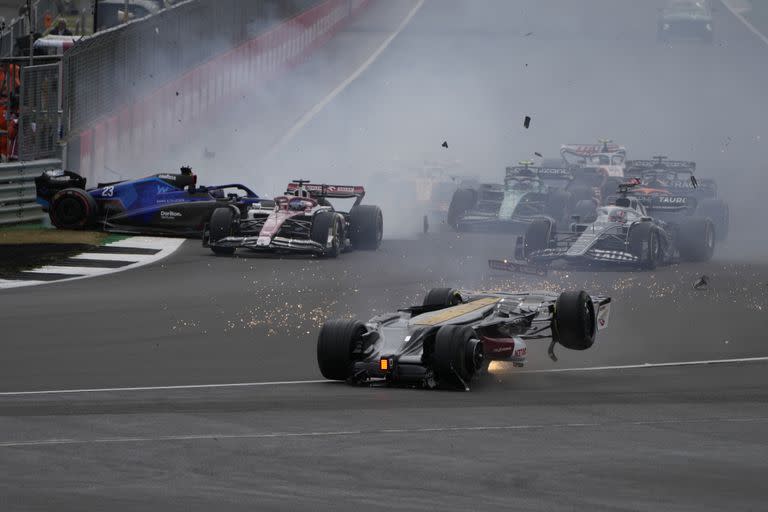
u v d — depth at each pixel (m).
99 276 83.38
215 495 29.61
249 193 105.44
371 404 42.84
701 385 47.94
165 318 66.31
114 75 131.62
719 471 32.88
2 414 40.66
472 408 42.16
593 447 35.84
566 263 94.06
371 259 95.12
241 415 40.62
